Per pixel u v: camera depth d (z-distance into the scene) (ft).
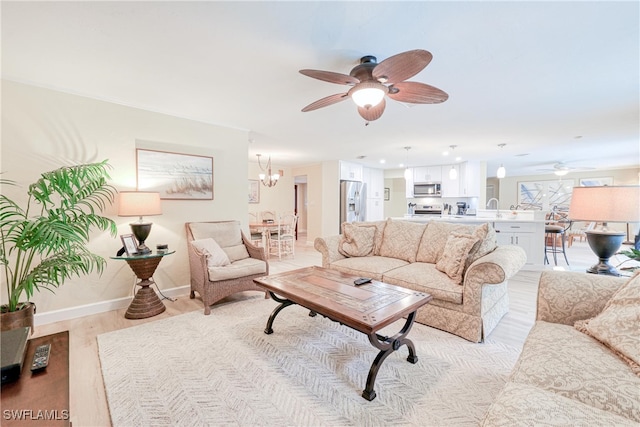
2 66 7.10
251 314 9.31
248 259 11.46
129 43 6.06
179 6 4.89
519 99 9.34
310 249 22.89
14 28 5.49
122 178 9.72
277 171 26.07
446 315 7.89
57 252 7.91
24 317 7.06
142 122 10.15
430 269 9.22
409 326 6.39
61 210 7.63
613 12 5.02
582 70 7.30
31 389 3.67
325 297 6.43
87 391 5.50
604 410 3.08
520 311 9.53
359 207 24.54
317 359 6.61
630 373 3.48
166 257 10.92
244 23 5.38
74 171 7.72
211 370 6.16
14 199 7.90
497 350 7.00
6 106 7.79
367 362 6.50
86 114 8.97
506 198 33.73
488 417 3.04
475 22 5.35
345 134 14.06
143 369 6.18
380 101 6.54
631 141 15.47
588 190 6.54
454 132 13.62
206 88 8.42
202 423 4.71
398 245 11.14
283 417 4.85
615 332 4.01
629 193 6.03
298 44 6.09
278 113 10.74
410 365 6.36
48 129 8.37
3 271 7.92
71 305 8.92
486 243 8.42
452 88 8.43
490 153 19.26
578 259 18.28
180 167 11.11
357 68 6.52
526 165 25.35
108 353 6.82
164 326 8.35
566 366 3.70
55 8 4.91
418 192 25.27
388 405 5.14
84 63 6.93
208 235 11.20
